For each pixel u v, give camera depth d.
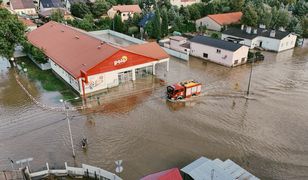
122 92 42.62
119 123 34.19
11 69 52.28
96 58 43.28
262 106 38.69
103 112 36.81
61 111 36.97
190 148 29.47
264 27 73.69
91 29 83.75
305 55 63.09
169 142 30.47
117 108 37.84
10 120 34.81
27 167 24.39
